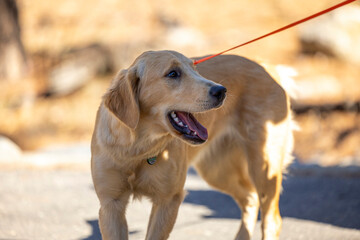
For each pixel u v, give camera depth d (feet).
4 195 28.48
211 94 15.31
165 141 16.52
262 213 19.77
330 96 55.47
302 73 61.98
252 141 19.99
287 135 20.65
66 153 41.47
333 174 33.37
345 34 66.39
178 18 77.71
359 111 51.78
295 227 21.70
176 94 15.74
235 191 21.42
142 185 16.84
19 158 38.22
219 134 20.45
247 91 20.20
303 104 51.93
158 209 17.08
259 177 19.92
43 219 23.50
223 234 21.47
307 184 31.14
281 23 77.92
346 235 19.95
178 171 16.93
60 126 53.26
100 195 16.76
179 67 16.01
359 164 35.17
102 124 16.63
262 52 68.18
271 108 20.13
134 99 15.81
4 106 58.44
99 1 84.33
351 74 61.93
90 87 60.70
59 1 85.87
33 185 31.55
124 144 16.15
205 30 75.66
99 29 75.77
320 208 25.04
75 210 25.50
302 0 84.94
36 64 68.54
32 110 57.16
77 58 64.23
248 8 82.89
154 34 70.54
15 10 64.13
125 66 62.03
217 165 21.17
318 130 48.34
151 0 84.02
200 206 26.96
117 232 16.51
